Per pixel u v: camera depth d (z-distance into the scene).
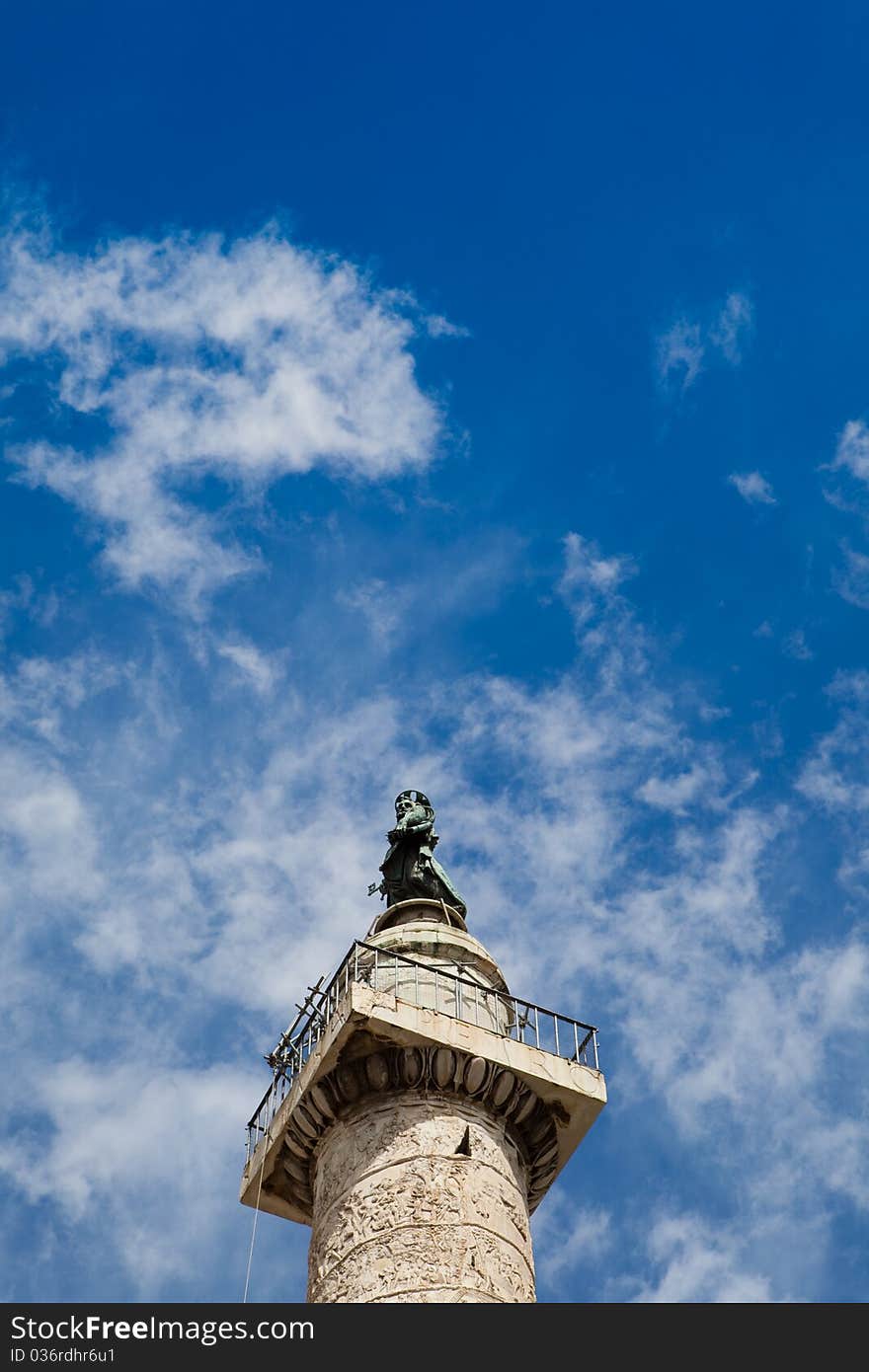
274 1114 25.80
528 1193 25.33
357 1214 23.03
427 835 29.91
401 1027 24.41
